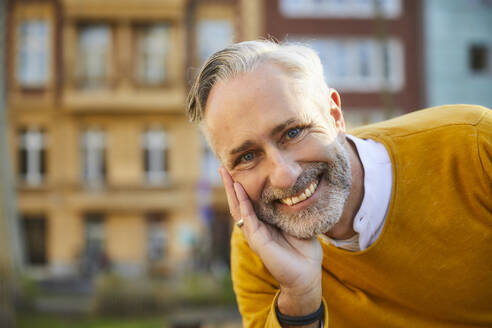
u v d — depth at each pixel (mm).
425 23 18516
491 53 18766
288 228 1423
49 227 19031
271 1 18594
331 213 1385
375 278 1541
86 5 18844
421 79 18438
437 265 1475
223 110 1336
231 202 1505
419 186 1454
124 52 19250
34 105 19078
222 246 18438
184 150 19188
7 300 7840
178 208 19016
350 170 1425
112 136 19250
